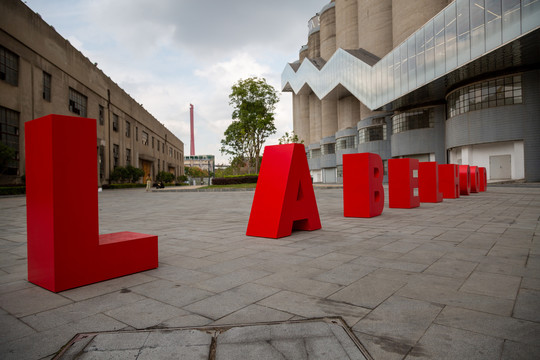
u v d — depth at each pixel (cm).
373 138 4191
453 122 2989
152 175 5950
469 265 389
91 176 355
